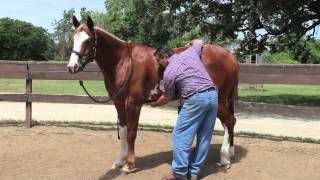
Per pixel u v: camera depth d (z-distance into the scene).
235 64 6.70
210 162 6.86
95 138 8.46
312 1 17.56
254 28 18.39
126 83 6.25
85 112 12.95
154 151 7.52
